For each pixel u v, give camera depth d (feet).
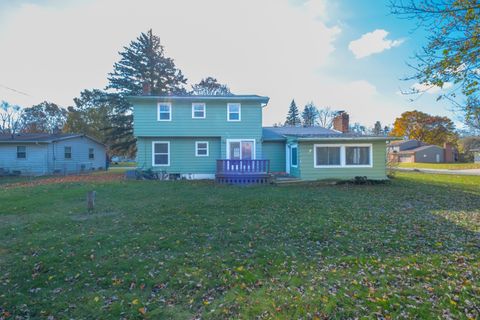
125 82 103.19
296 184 46.83
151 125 54.49
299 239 17.90
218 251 15.88
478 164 130.41
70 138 81.97
